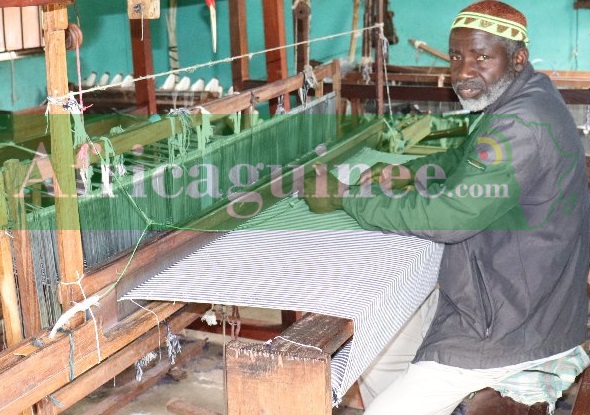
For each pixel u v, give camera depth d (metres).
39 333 1.59
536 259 1.86
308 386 1.54
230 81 6.37
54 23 1.51
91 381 1.74
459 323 1.91
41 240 1.72
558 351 1.92
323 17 6.03
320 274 1.87
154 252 1.84
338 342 1.64
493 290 1.87
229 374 1.60
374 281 1.83
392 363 2.35
